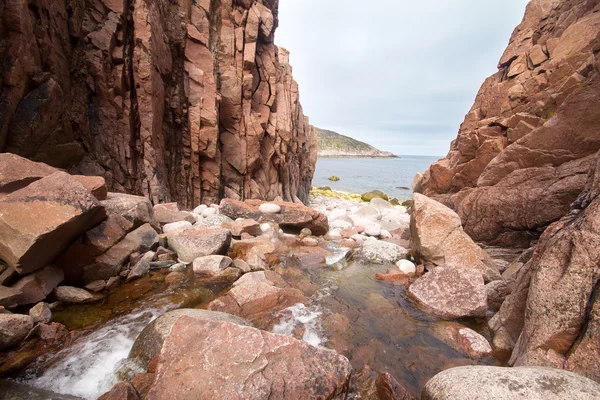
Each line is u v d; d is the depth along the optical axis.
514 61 16.25
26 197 5.75
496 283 7.43
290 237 12.30
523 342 4.65
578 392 3.10
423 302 7.11
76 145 11.33
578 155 9.45
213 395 3.40
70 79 11.54
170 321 4.97
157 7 13.75
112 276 7.15
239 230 11.14
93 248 6.86
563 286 4.24
